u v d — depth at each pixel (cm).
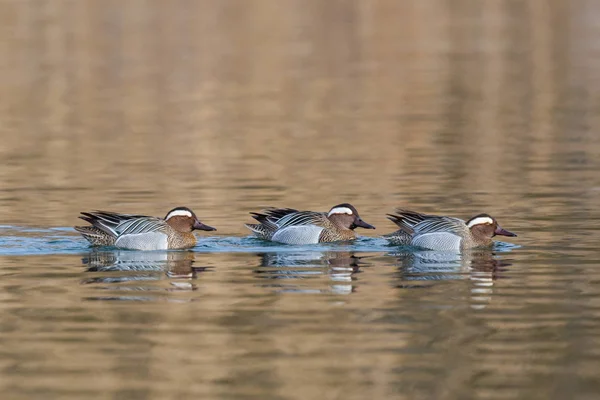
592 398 1088
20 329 1314
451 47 5222
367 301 1435
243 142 2992
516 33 5681
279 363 1190
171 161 2698
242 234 1905
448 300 1438
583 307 1396
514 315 1364
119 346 1248
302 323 1335
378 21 5981
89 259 1705
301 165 2623
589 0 6831
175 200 2208
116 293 1483
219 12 6053
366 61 4778
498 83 4216
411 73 4478
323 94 3959
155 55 4847
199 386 1125
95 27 5531
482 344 1250
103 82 4238
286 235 1839
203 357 1209
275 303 1427
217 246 1812
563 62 4744
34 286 1525
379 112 3569
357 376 1146
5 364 1190
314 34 5506
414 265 1659
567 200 2150
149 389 1117
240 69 4528
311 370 1169
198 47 5059
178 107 3681
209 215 2058
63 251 1764
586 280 1537
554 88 4066
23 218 2023
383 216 2042
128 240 1775
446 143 2950
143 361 1198
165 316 1367
